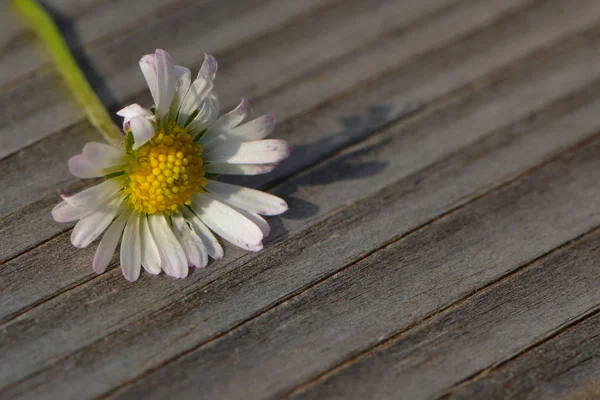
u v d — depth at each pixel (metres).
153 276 0.19
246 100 0.19
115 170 0.18
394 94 0.21
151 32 0.21
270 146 0.19
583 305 0.19
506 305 0.19
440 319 0.19
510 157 0.20
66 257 0.19
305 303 0.19
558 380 0.18
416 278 0.19
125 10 0.21
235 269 0.19
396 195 0.20
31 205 0.19
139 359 0.18
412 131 0.20
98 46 0.21
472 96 0.21
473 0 0.22
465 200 0.20
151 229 0.19
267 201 0.19
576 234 0.19
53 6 0.21
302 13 0.21
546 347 0.18
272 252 0.19
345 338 0.18
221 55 0.21
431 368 0.18
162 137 0.19
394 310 0.19
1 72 0.21
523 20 0.22
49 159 0.20
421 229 0.19
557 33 0.21
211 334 0.18
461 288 0.19
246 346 0.18
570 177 0.20
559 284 0.19
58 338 0.18
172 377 0.18
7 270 0.19
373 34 0.21
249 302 0.19
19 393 0.18
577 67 0.21
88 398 0.18
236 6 0.21
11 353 0.18
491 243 0.19
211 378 0.18
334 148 0.20
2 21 0.21
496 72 0.21
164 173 0.18
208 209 0.19
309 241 0.19
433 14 0.22
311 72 0.21
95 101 0.20
